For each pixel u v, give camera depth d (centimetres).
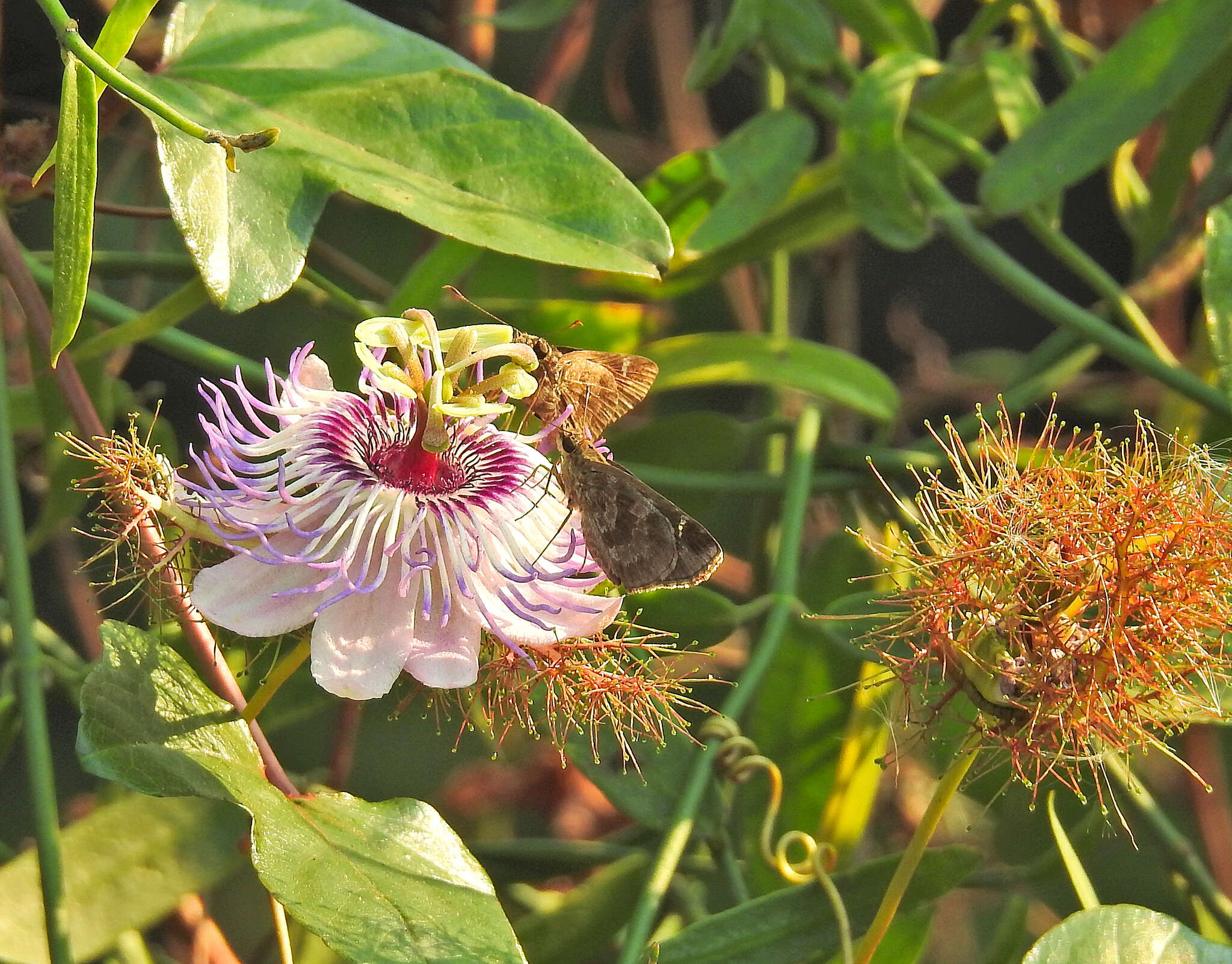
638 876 51
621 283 54
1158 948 45
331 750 52
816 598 53
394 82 47
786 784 51
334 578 44
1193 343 55
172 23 47
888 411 54
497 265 54
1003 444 46
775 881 51
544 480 46
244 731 45
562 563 46
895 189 54
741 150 54
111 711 44
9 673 51
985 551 45
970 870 48
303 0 48
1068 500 45
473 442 46
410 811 45
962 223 54
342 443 46
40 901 47
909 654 47
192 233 45
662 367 54
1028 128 54
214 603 44
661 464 55
